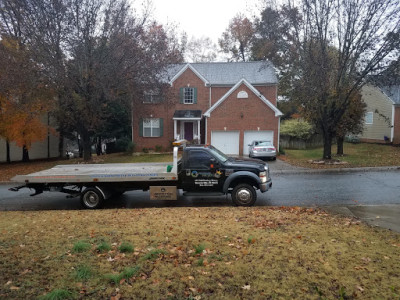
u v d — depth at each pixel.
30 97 17.47
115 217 6.93
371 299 3.20
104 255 4.39
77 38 17.48
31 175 9.16
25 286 3.46
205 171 8.91
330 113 17.58
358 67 16.81
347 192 10.39
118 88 18.86
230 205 9.09
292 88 19.19
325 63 16.23
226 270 3.88
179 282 3.59
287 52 18.16
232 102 22.92
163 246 4.75
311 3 16.22
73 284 3.53
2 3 17.41
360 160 18.25
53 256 4.34
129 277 3.71
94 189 9.12
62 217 7.07
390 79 15.80
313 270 3.86
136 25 19.19
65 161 21.78
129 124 29.42
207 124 23.16
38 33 17.08
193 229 5.69
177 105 26.48
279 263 4.07
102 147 37.88
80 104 17.67
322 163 17.41
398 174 13.96
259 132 22.98
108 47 18.48
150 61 19.19
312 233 5.36
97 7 17.98
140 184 9.38
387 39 15.09
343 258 4.21
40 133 20.08
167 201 9.88
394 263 4.04
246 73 27.58
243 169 8.84
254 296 3.28
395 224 6.14
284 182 12.61
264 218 6.58
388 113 27.19
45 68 17.06
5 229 5.90
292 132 29.45
